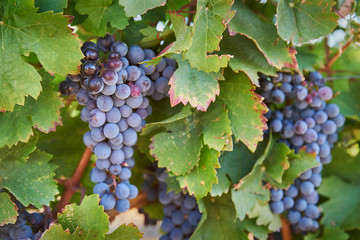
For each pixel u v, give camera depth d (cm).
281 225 72
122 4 56
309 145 71
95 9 60
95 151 59
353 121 80
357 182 77
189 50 57
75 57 56
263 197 69
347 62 82
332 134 74
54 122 60
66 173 70
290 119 71
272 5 64
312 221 73
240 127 62
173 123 62
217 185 66
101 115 58
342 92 80
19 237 61
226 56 56
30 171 61
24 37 56
